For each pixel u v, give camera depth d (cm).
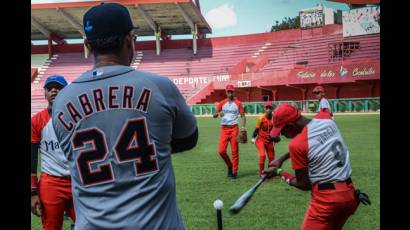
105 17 220
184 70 4959
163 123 218
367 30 4150
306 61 4388
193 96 4422
